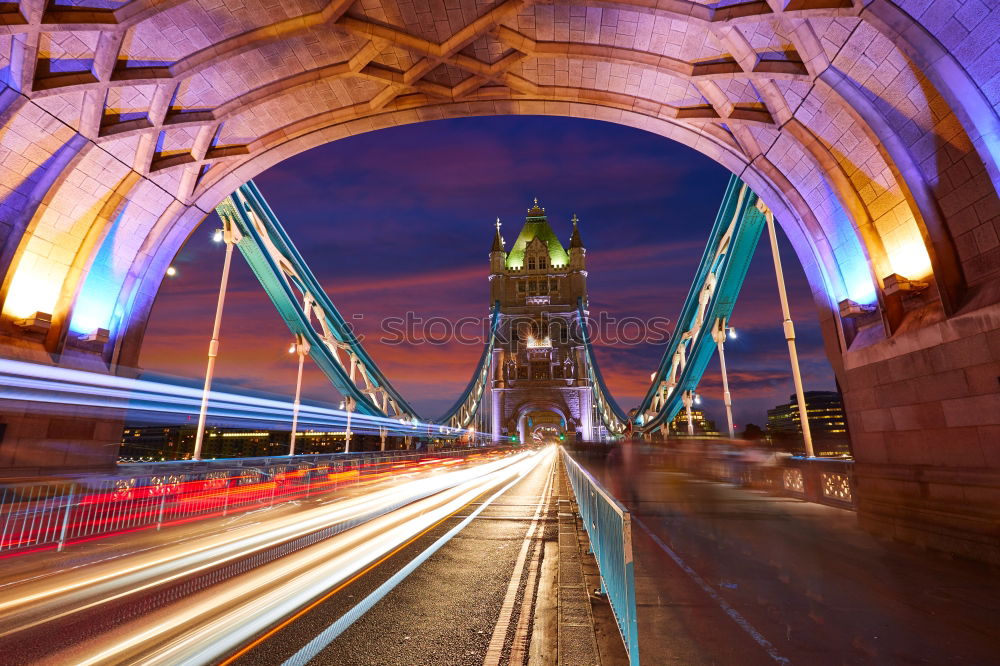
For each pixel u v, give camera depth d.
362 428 47.41
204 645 3.88
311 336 40.88
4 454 8.89
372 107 12.15
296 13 9.62
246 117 11.57
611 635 3.44
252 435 66.44
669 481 16.11
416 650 3.82
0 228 9.19
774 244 18.50
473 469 30.05
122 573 5.94
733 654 3.80
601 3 8.95
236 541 7.85
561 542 6.58
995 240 6.64
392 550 7.32
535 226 120.50
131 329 11.53
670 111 11.25
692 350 43.91
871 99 7.79
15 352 9.25
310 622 4.41
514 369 103.69
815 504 11.20
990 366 6.57
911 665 3.63
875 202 8.70
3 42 8.05
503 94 11.80
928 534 7.10
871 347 8.88
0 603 4.84
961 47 6.23
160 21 8.95
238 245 34.38
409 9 9.70
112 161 10.28
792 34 8.00
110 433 10.90
